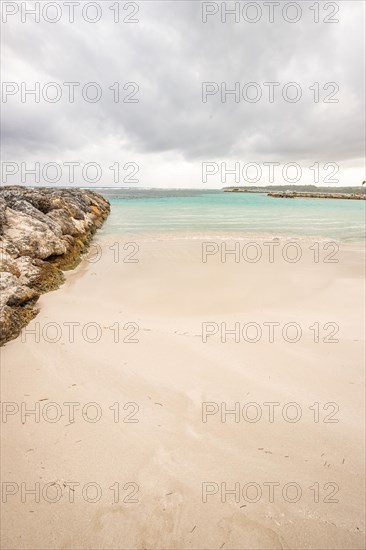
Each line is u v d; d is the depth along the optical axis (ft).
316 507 9.95
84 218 60.34
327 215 100.53
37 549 9.07
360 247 50.03
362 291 28.84
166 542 9.09
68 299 26.71
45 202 50.98
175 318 23.08
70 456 11.63
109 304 25.82
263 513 9.77
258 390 14.99
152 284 31.07
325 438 12.35
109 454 11.70
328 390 15.01
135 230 68.54
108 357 17.60
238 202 168.35
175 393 14.80
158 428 12.83
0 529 9.50
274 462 11.42
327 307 25.18
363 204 157.48
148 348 18.60
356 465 11.30
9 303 21.40
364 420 13.23
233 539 9.14
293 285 30.66
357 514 9.80
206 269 36.32
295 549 8.97
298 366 16.83
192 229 69.77
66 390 14.96
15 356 17.52
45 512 9.85
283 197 249.55
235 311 24.47
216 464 11.32
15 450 11.86
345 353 18.02
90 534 9.33
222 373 16.26
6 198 46.24
